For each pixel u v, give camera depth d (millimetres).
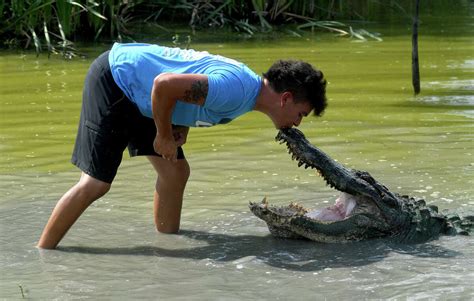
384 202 6754
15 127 10211
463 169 8414
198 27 17141
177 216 6867
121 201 7719
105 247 6535
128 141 6508
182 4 17391
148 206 7586
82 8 15352
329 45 15570
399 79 12750
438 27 17672
